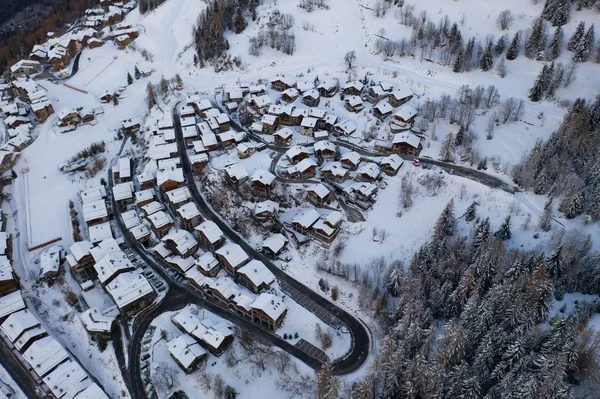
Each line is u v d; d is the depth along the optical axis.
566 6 164.50
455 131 143.88
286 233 122.50
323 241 118.56
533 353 80.12
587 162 118.00
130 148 158.75
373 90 160.25
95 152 155.62
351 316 103.56
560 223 110.75
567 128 122.56
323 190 125.88
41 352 95.31
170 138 151.62
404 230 119.12
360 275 109.00
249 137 152.75
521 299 83.75
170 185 133.88
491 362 80.25
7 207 137.25
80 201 138.38
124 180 142.38
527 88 154.75
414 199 125.56
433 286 96.44
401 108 153.12
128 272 112.81
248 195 130.00
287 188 130.38
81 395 87.69
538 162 121.50
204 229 118.81
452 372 77.69
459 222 115.94
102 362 97.75
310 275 113.19
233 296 106.31
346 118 156.25
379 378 84.25
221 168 139.00
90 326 100.19
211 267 111.25
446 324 87.12
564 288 95.19
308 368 93.62
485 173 130.50
